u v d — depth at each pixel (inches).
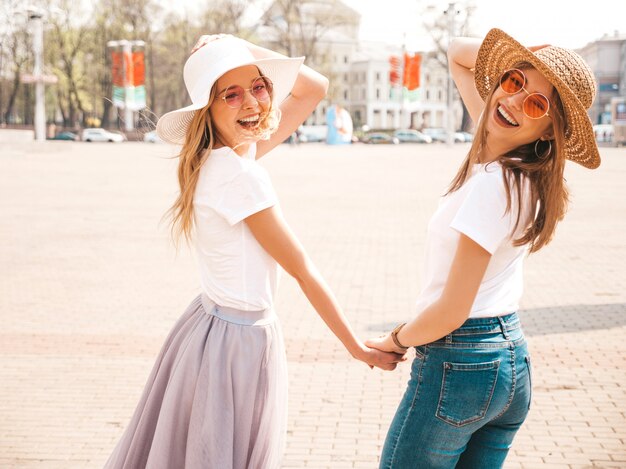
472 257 75.7
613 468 141.7
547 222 77.7
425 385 81.2
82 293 295.1
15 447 151.0
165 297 288.5
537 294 290.5
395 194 697.0
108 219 514.3
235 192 86.7
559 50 78.4
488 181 75.9
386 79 4192.9
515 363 80.4
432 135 2755.9
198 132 89.4
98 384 187.9
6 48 2381.9
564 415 166.9
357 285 309.0
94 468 142.6
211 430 86.4
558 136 76.5
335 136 2244.1
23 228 472.4
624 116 1793.8
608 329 235.9
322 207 588.4
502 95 78.4
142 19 2719.0
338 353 212.2
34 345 221.9
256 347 88.9
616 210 553.6
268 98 90.4
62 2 2497.5
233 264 88.2
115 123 2871.6
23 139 1620.3
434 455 81.9
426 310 78.9
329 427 161.8
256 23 2952.8
